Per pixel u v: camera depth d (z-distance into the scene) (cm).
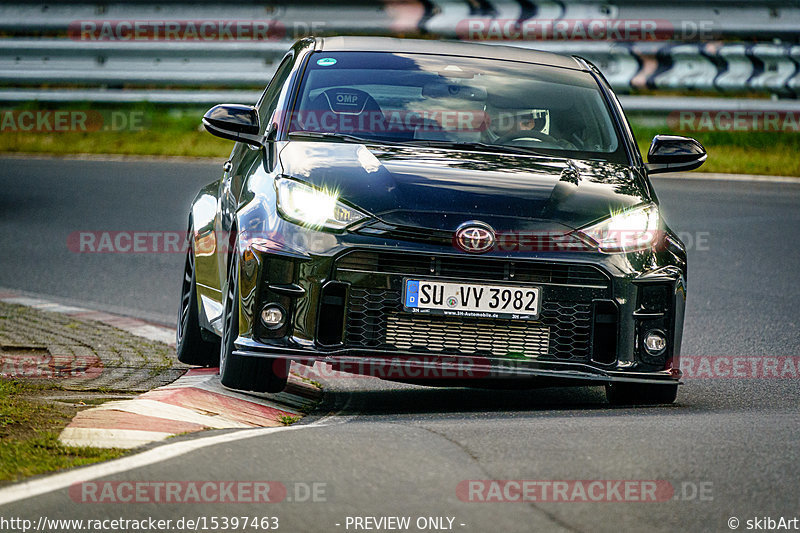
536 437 1587
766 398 2111
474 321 1853
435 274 1842
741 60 5572
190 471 1412
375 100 2219
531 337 1866
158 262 3716
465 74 2325
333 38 2470
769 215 4372
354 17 5728
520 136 2189
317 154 2027
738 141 5622
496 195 1914
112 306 3098
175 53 5847
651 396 2025
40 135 5853
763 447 1531
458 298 1842
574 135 2220
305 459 1461
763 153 5531
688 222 4212
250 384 1941
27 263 3609
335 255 1842
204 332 2270
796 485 1352
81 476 1397
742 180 5125
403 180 1928
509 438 1580
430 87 2270
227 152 5622
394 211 1859
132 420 1728
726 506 1267
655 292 1916
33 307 3017
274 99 2325
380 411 1980
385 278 1844
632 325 1900
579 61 2505
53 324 2803
